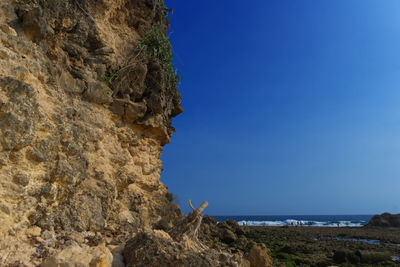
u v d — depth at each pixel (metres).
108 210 7.33
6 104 4.74
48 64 7.02
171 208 11.40
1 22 6.11
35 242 4.78
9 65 5.30
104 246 5.61
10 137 4.62
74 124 7.09
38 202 5.32
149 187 10.62
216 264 5.64
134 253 5.27
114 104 9.88
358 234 38.66
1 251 4.08
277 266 11.03
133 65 10.66
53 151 5.65
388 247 26.36
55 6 7.91
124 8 11.59
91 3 10.05
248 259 9.95
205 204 8.38
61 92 7.50
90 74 9.07
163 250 5.36
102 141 8.37
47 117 5.98
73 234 5.61
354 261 19.00
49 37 7.68
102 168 7.60
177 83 13.75
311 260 19.31
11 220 4.50
